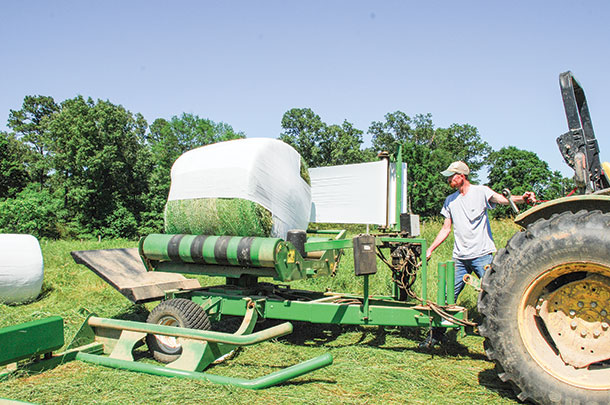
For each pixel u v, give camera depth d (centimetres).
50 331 349
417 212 3691
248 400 289
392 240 412
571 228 280
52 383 318
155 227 3725
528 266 288
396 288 461
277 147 457
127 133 3988
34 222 2802
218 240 413
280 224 447
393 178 493
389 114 6644
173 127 5094
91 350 388
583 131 354
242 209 418
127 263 533
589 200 301
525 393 285
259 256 385
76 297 646
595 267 273
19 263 619
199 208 441
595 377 274
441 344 429
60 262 941
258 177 427
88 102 4006
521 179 4428
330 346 433
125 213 3647
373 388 315
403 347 431
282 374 309
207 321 406
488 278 305
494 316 297
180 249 433
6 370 331
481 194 425
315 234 586
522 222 331
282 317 423
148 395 295
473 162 6400
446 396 305
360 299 476
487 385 326
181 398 289
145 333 379
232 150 445
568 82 353
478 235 426
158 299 501
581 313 290
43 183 4747
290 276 402
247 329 393
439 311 380
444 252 929
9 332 320
